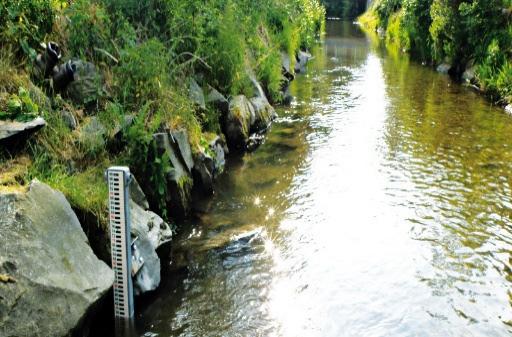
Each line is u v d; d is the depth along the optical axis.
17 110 4.60
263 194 6.63
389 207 6.29
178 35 7.69
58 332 3.37
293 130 9.57
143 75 6.18
